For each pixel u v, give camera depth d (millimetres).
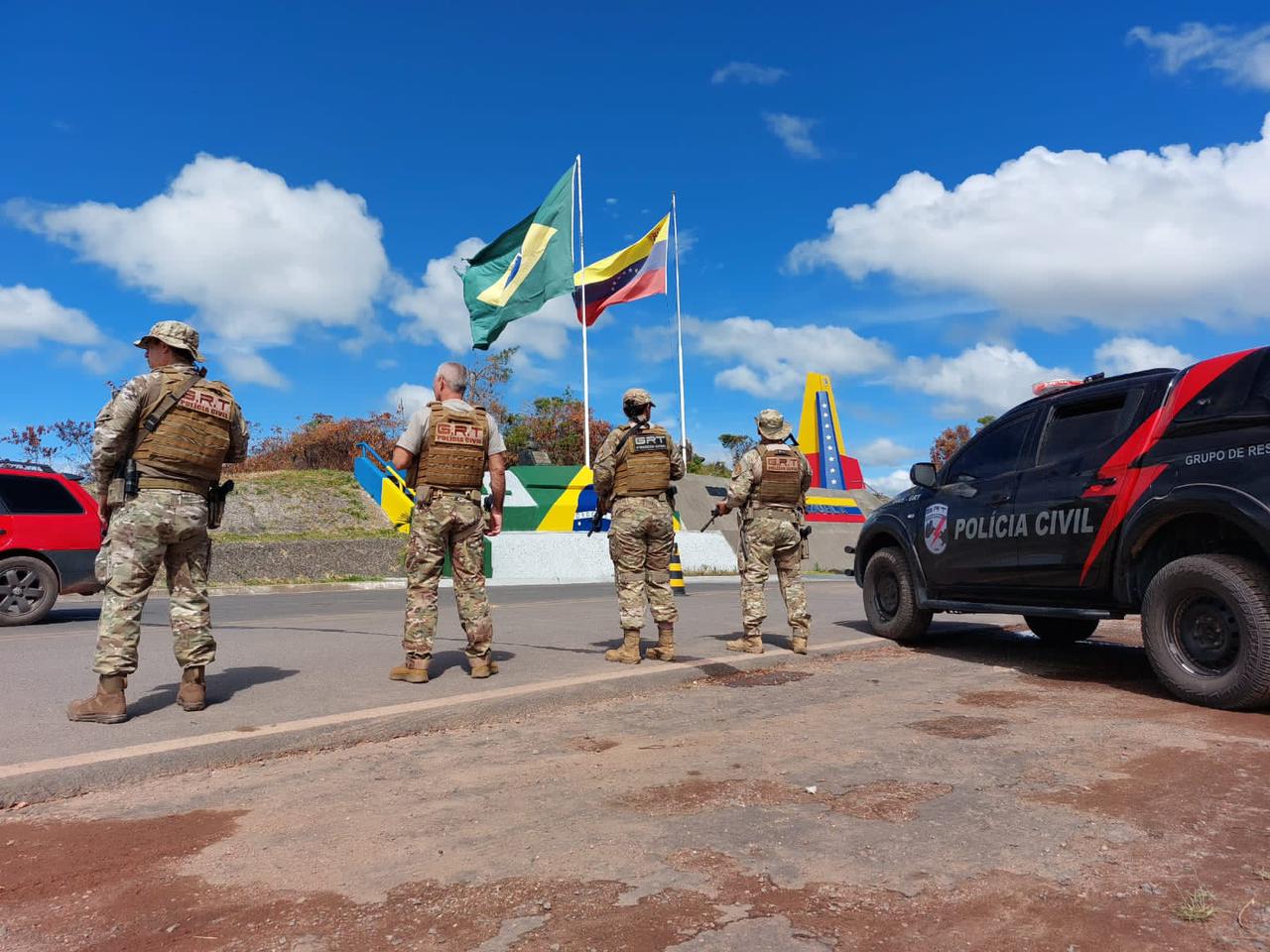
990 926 2232
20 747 3783
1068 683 5633
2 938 2268
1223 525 4785
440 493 5348
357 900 2465
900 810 3135
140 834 3016
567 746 4156
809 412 29359
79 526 9867
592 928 2258
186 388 4375
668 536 6195
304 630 8281
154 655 6367
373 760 3955
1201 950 2088
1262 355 4730
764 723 4578
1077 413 5891
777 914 2318
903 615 7223
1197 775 3484
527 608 10570
